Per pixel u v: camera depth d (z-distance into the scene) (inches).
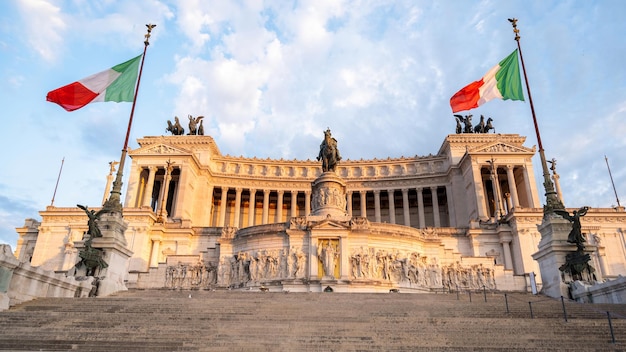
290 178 3740.2
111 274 1213.1
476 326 753.6
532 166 3248.0
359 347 638.5
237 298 1106.1
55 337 670.5
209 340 665.0
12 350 627.8
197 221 3417.8
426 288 1875.0
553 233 1186.0
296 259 1779.0
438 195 3850.9
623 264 2613.2
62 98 1470.2
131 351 625.0
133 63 1555.1
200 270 1924.2
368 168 3823.8
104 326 743.7
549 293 1179.3
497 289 1940.2
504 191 3668.8
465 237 2603.3
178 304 933.8
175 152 3383.4
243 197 3954.2
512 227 2534.5
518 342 663.8
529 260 2410.2
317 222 1824.6
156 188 3705.7
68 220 2706.7
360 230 1822.1
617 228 2701.8
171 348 630.5
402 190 3651.6
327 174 2096.5
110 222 1259.2
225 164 3786.9
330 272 1748.3
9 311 828.6
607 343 650.8
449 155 3602.4
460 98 1610.5
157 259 2491.4
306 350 625.0
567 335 695.7
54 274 1000.2
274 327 729.6
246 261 1851.6
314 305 961.5
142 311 871.7
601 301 1015.0
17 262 890.1
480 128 3764.8
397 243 1883.6
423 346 639.8
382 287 1754.4
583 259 1101.7
